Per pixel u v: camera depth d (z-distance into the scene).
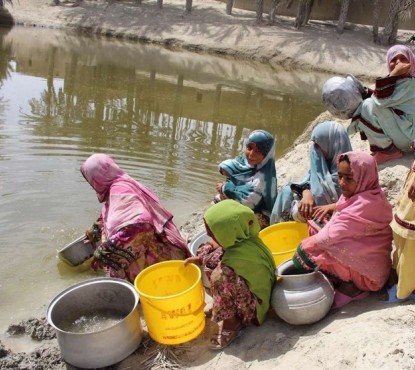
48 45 23.25
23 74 16.31
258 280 3.94
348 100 5.64
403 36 25.77
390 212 3.98
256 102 15.38
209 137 11.02
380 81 5.46
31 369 3.99
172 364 3.89
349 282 4.05
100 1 31.16
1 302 4.94
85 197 7.21
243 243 3.97
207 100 15.05
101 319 4.29
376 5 24.05
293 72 22.06
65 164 8.45
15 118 11.09
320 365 3.32
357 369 3.11
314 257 4.00
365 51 23.19
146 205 4.83
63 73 17.06
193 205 7.31
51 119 11.27
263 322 4.11
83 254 5.58
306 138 9.43
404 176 5.49
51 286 5.21
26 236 6.12
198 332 4.08
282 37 24.94
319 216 4.63
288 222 4.88
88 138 10.07
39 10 30.48
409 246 3.66
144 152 9.49
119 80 16.81
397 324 3.47
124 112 12.62
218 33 26.23
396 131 5.61
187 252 4.99
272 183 5.32
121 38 27.56
